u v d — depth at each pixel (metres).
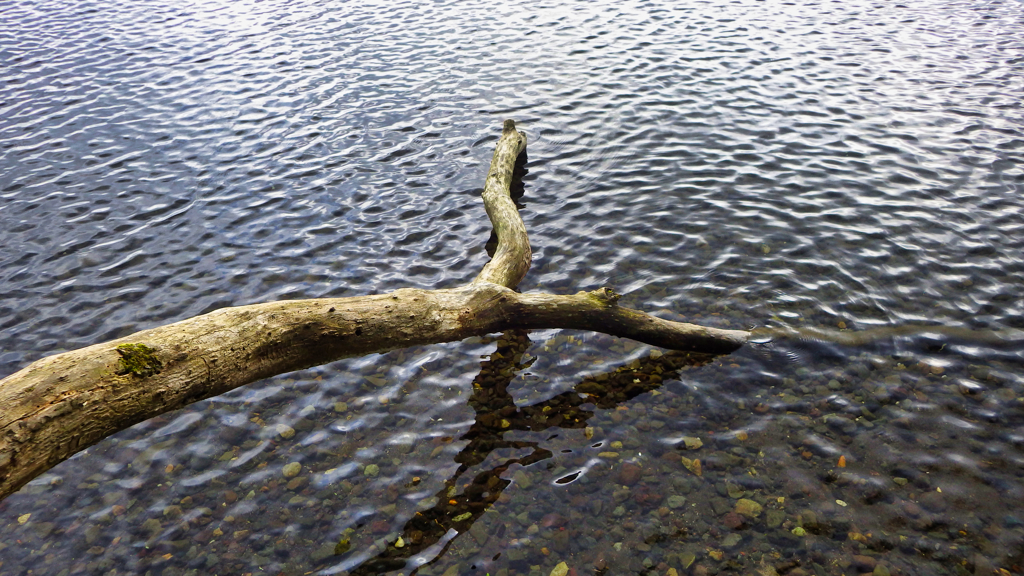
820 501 4.36
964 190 8.24
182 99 12.80
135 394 4.02
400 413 5.38
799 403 5.20
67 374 3.79
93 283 7.24
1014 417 4.89
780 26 15.96
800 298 6.39
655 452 4.85
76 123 11.84
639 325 5.75
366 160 10.04
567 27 16.73
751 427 5.01
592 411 5.29
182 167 10.02
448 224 8.22
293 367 4.96
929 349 5.62
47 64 15.23
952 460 4.59
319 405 5.50
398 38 16.33
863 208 7.96
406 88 12.98
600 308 5.78
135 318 6.62
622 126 10.84
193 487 4.77
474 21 17.59
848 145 9.68
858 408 5.09
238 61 14.95
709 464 4.71
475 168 9.69
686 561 4.02
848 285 6.53
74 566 4.22
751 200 8.30
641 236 7.66
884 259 6.92
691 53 14.31
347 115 11.76
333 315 4.98
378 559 4.16
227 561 4.21
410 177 9.48
